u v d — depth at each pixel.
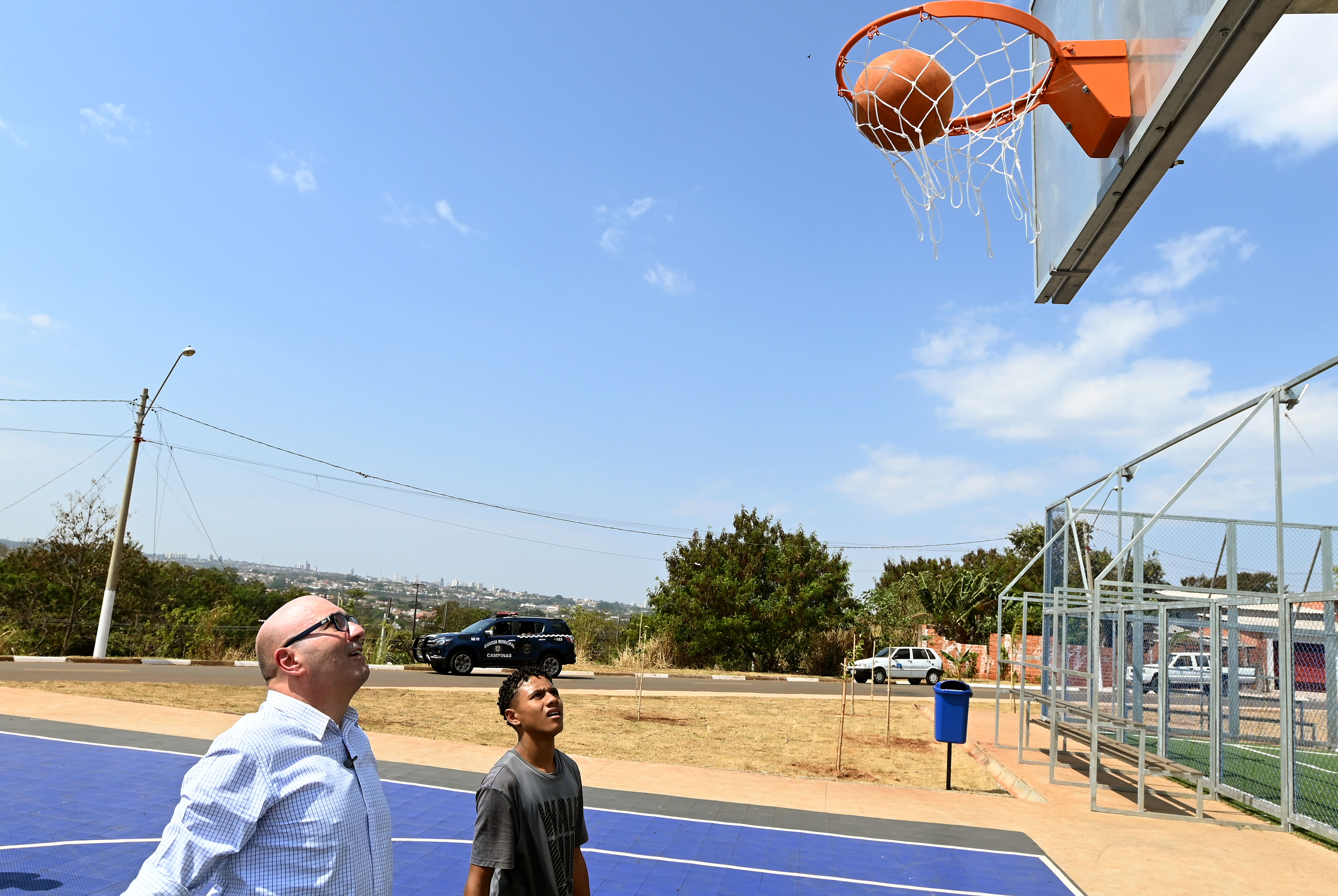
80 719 13.45
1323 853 8.50
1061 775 12.56
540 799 3.51
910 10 6.07
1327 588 12.66
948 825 9.29
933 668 33.56
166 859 2.37
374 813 2.70
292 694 2.67
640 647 35.25
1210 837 9.04
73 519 32.66
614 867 7.35
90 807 8.14
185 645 31.20
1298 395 9.68
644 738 15.64
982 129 6.44
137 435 27.89
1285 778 9.52
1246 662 15.57
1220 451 10.84
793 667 38.25
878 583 54.03
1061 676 15.52
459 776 10.55
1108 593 14.15
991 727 18.73
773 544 39.09
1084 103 5.71
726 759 13.98
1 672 20.64
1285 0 4.08
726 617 37.09
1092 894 7.06
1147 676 17.27
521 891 3.44
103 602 28.44
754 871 7.42
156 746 11.47
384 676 25.39
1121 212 6.11
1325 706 14.31
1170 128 5.16
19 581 32.69
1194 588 13.25
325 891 2.47
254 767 2.44
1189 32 4.64
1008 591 15.58
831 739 16.70
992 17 5.87
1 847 6.86
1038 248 7.69
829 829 8.91
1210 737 11.23
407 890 6.37
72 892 5.97
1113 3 5.85
